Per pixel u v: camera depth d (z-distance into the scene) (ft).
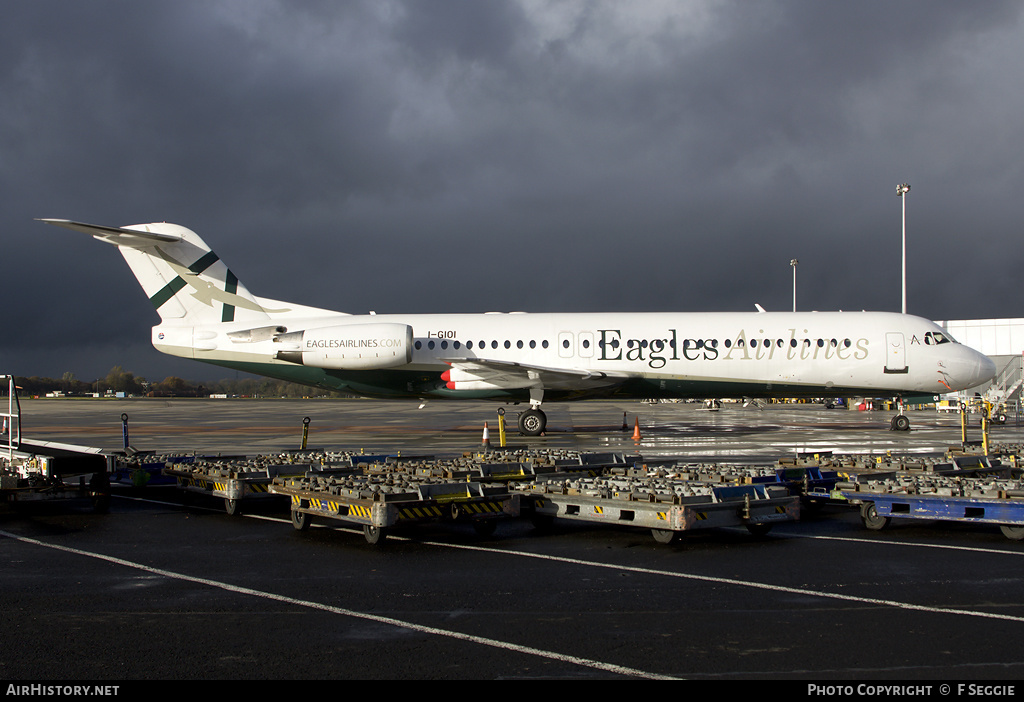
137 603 22.97
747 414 143.54
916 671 17.35
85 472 38.70
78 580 25.71
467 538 32.73
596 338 84.99
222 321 86.22
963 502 32.24
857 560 28.43
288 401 283.59
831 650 18.67
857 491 35.55
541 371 80.02
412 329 85.51
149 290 85.97
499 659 18.16
